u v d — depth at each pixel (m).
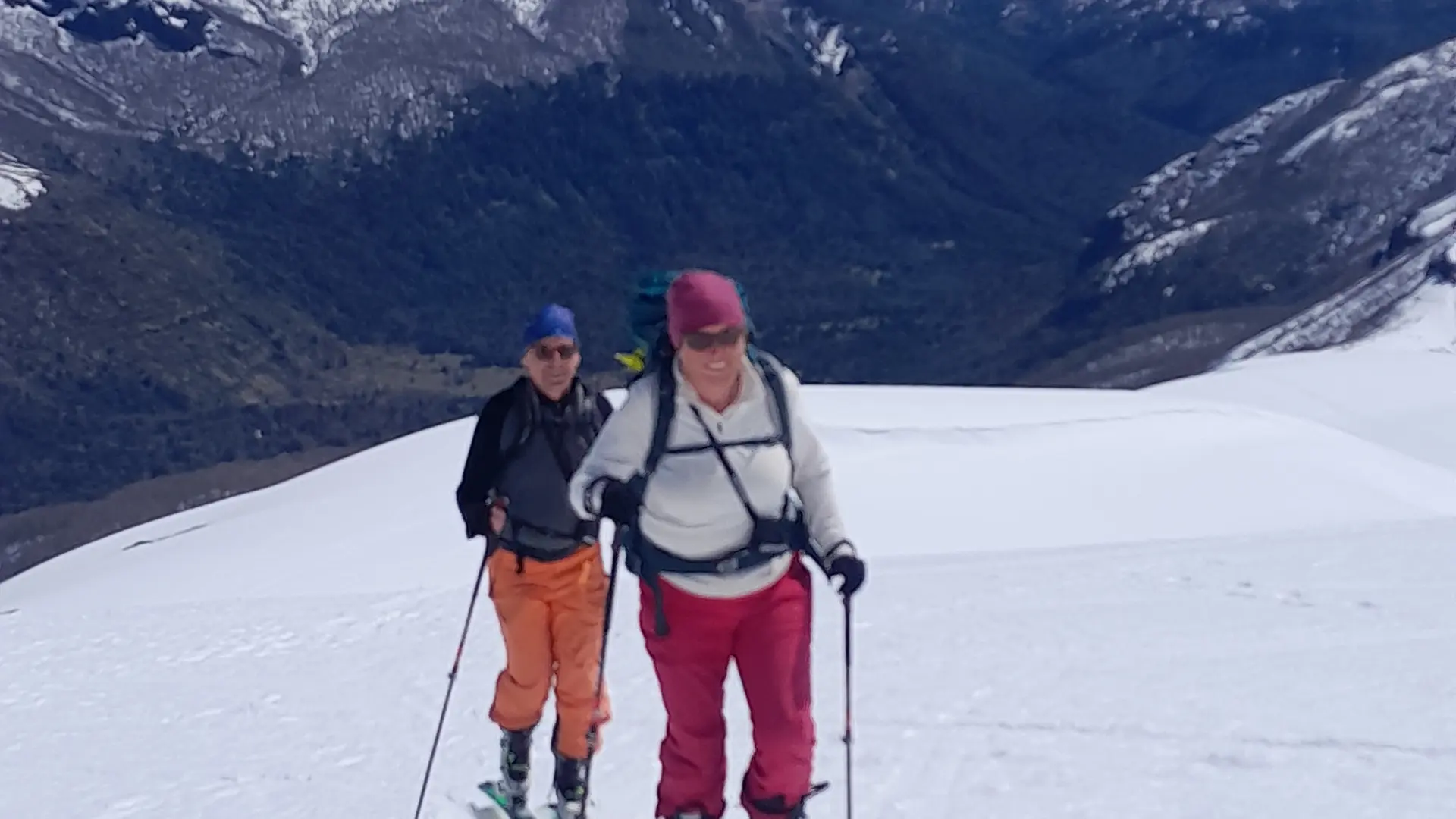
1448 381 62.19
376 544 25.50
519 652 6.07
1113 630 9.07
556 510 5.96
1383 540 13.31
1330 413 61.16
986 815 5.50
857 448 31.56
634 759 6.75
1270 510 28.89
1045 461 31.17
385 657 9.77
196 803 6.65
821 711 7.25
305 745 7.59
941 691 7.55
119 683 9.41
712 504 4.54
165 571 26.94
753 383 4.56
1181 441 33.03
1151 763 6.02
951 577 12.09
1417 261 159.50
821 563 4.64
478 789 6.57
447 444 33.41
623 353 4.80
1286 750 6.06
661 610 4.69
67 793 6.95
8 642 11.12
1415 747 6.01
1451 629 8.59
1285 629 8.84
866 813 5.64
